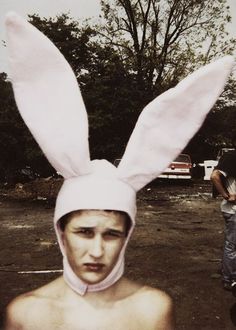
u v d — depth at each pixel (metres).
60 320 0.97
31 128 1.02
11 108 21.39
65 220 0.97
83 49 23.33
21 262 5.29
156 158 1.06
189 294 4.13
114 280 0.99
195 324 3.42
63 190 1.00
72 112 1.02
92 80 22.30
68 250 0.96
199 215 9.49
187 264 5.22
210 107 1.06
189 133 1.07
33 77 1.02
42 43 1.01
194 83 1.05
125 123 21.83
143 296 1.04
